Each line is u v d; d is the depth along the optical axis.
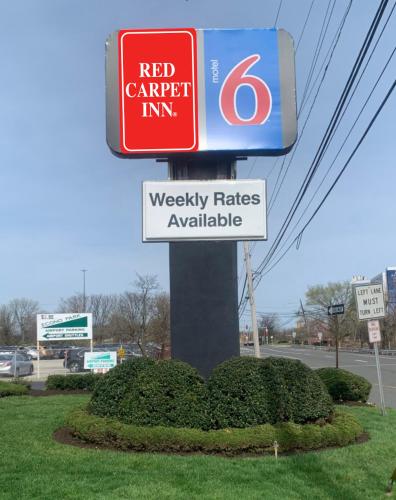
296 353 65.81
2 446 7.96
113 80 10.77
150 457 7.38
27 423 9.74
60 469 6.78
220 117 10.76
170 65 10.82
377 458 7.82
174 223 10.48
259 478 6.58
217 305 10.28
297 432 8.02
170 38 10.87
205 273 10.35
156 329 36.06
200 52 10.87
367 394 14.88
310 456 7.66
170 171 10.98
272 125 10.76
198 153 10.72
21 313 93.00
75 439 8.42
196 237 10.44
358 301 12.89
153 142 10.69
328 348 80.06
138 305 37.94
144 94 10.75
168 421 8.16
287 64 10.90
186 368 8.64
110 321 60.19
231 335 10.22
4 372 29.59
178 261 10.42
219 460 7.32
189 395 8.32
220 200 10.52
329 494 6.16
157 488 6.05
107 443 7.95
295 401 8.73
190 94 10.78
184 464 7.06
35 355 50.44
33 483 6.18
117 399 8.50
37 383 24.36
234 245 10.48
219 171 10.98
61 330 26.98
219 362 10.14
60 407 12.09
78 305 70.00
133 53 10.82
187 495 5.87
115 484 6.16
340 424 8.88
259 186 10.55
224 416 8.22
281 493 6.06
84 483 6.19
